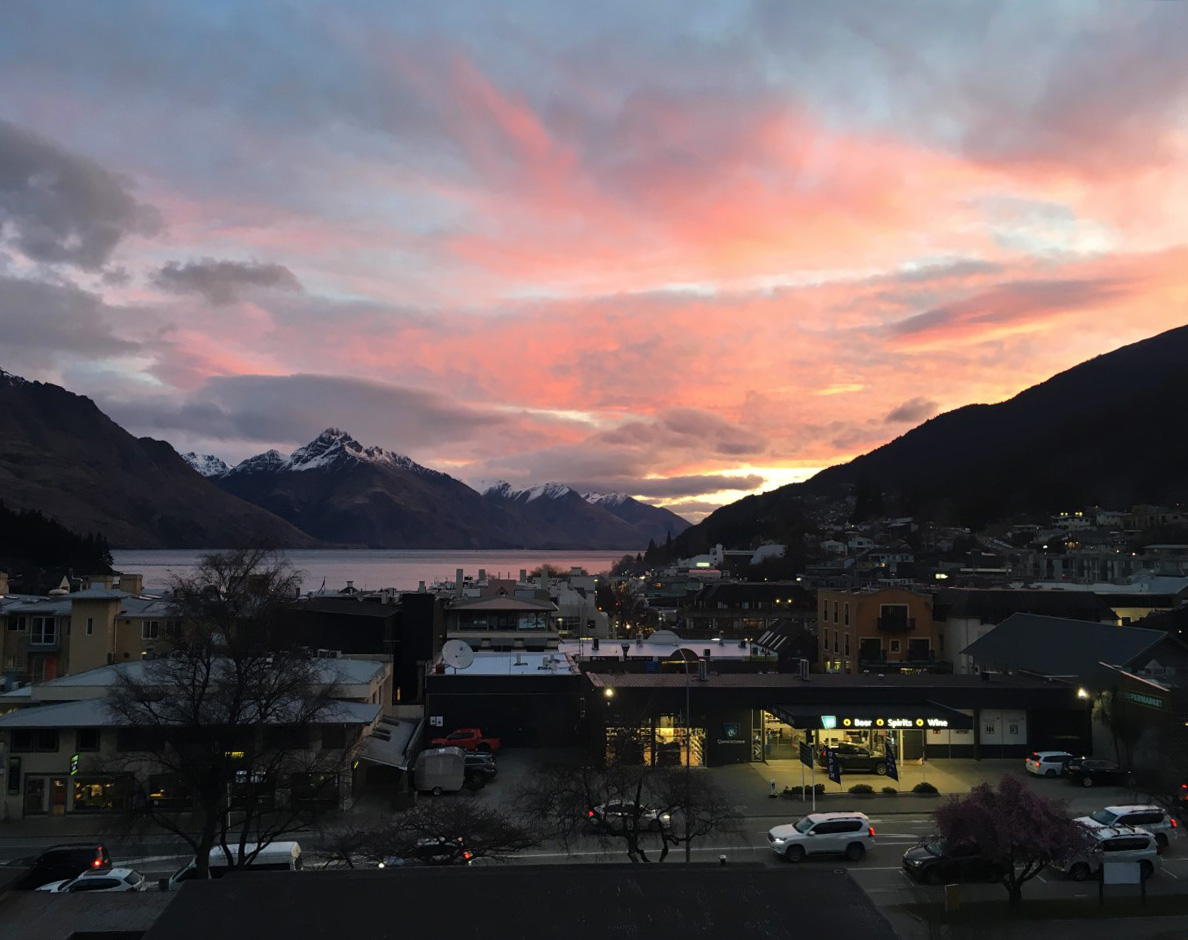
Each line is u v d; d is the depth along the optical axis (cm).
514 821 4472
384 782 5453
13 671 7312
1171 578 12112
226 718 3834
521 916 1691
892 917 3281
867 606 9512
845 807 4934
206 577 6638
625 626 14700
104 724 4800
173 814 4759
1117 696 5678
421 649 8444
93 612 7150
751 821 4662
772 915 1723
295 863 3759
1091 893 3588
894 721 5681
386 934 1634
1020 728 6119
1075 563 18612
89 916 2511
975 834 3456
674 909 1727
